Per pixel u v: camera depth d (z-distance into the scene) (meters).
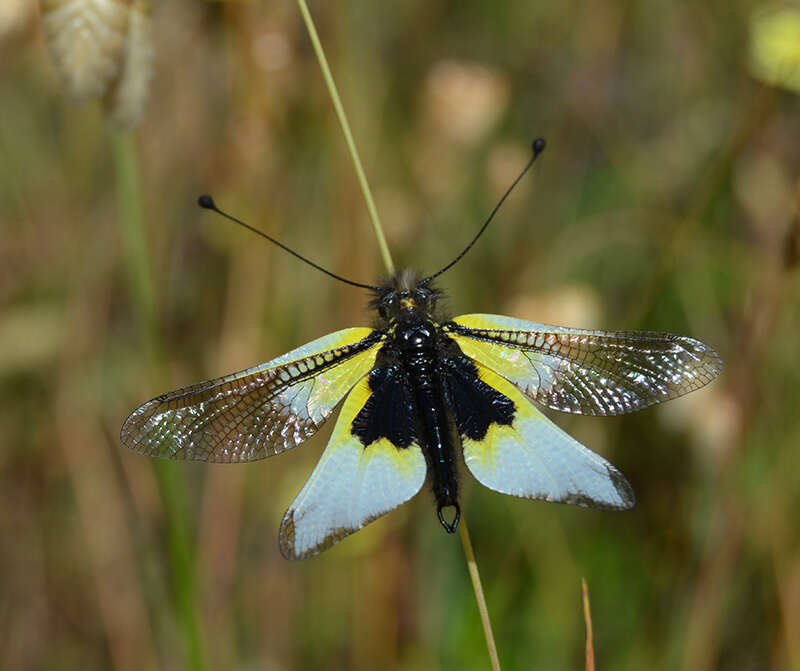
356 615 0.33
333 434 0.28
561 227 0.35
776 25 0.32
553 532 0.33
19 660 0.34
